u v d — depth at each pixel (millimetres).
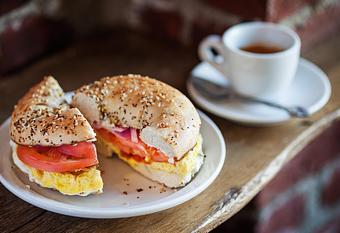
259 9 625
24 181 438
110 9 725
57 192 432
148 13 714
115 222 432
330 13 704
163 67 652
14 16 628
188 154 438
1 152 468
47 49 673
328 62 667
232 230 712
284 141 532
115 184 450
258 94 556
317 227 817
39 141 424
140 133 444
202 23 677
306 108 540
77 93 470
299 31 672
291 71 552
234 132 541
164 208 419
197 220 437
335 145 769
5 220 434
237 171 492
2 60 629
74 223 432
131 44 700
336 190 819
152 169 449
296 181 731
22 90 603
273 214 719
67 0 679
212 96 561
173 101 452
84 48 687
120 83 473
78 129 419
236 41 577
